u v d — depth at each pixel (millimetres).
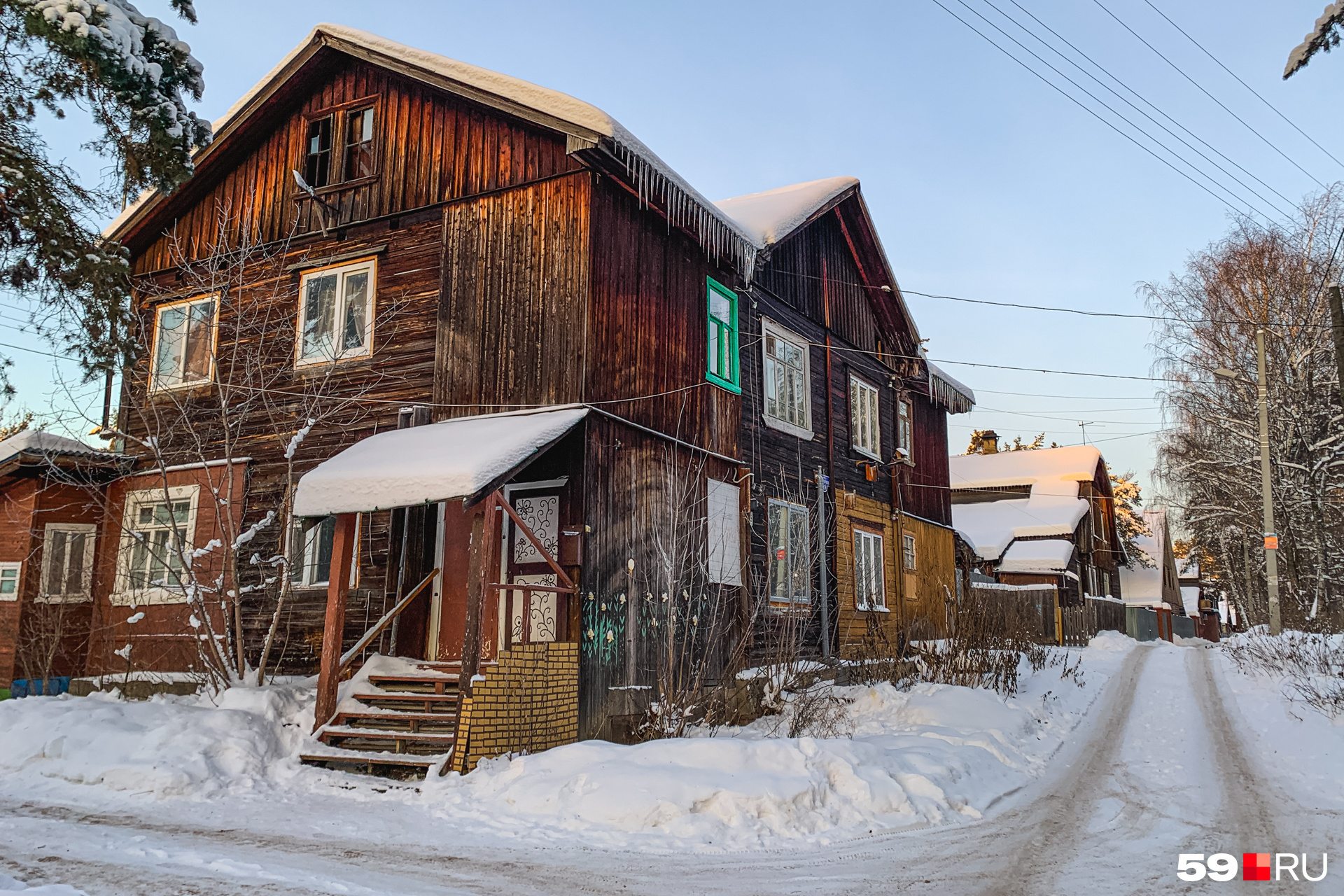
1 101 8891
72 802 7641
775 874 5879
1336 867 6156
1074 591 31609
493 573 9414
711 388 13555
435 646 11016
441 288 12188
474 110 12352
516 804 7570
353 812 7465
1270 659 17469
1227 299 28562
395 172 12906
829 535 16938
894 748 9414
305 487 9609
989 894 5484
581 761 8078
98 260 9352
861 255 19625
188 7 9602
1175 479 32281
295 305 13305
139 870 5531
